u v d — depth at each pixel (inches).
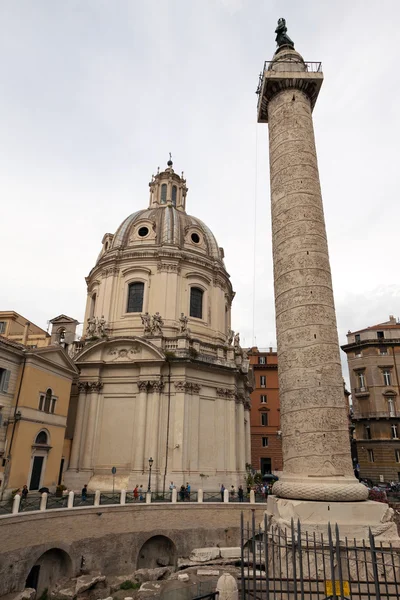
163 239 1659.7
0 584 703.7
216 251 1790.1
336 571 459.8
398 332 2036.2
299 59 794.2
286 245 673.6
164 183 1961.1
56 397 1197.1
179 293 1582.2
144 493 1138.0
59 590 777.6
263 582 464.4
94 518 900.0
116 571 890.7
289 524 488.1
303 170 706.8
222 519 1016.9
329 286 647.8
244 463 1491.1
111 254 1649.9
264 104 822.5
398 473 1836.9
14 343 1077.8
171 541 965.8
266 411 2342.5
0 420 995.3
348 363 2101.4
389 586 445.7
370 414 1943.9
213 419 1393.9
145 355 1362.0
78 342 1496.1
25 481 1034.7
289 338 626.2
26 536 770.2
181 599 515.8
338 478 540.1
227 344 1566.2
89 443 1310.3
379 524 502.6
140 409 1310.3
